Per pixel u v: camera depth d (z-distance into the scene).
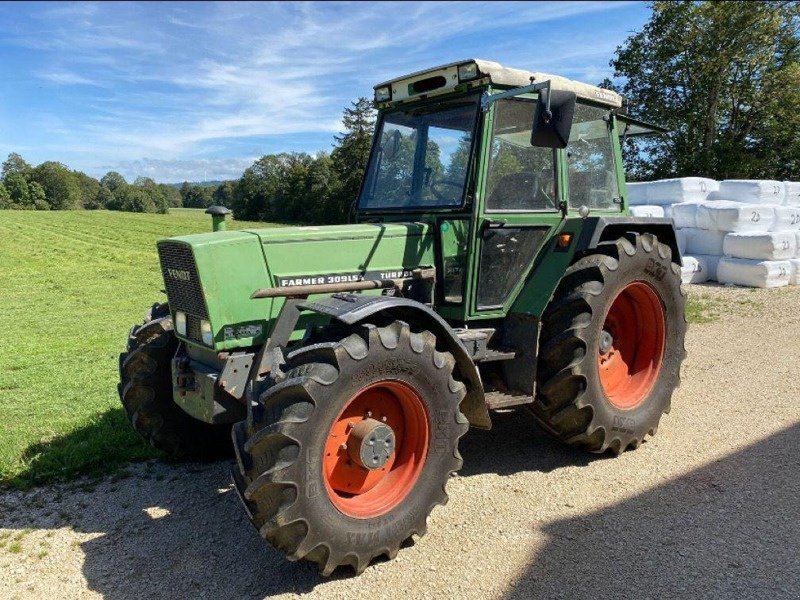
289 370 3.13
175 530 3.65
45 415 5.70
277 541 2.97
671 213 11.82
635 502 3.74
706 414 5.12
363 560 3.13
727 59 25.50
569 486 4.00
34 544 3.53
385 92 4.49
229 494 4.10
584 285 4.17
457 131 4.10
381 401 3.39
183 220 51.88
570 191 4.55
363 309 3.11
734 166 25.67
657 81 27.83
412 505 3.31
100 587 3.11
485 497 3.90
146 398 4.36
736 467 4.12
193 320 3.68
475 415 3.82
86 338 10.06
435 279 4.14
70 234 38.16
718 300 9.74
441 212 4.13
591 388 4.14
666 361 4.75
